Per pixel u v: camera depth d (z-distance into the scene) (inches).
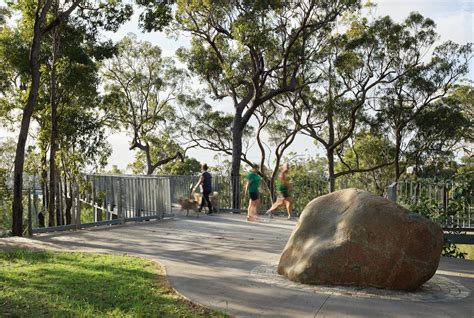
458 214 568.7
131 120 1737.2
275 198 863.7
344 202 327.9
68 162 735.1
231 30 1031.0
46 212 675.4
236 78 1115.3
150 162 1796.3
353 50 1264.8
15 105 995.3
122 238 507.8
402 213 303.3
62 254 401.4
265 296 279.9
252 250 436.1
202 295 281.0
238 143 1117.1
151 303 261.4
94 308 251.6
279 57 1096.2
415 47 1314.0
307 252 315.9
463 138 1617.9
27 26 802.8
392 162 1419.8
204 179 775.1
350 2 1005.2
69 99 952.3
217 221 673.6
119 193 622.2
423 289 303.9
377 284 298.2
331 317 244.8
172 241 488.4
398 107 1430.9
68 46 890.1
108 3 775.1
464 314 252.7
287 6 996.6
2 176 663.8
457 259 412.5
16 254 393.4
